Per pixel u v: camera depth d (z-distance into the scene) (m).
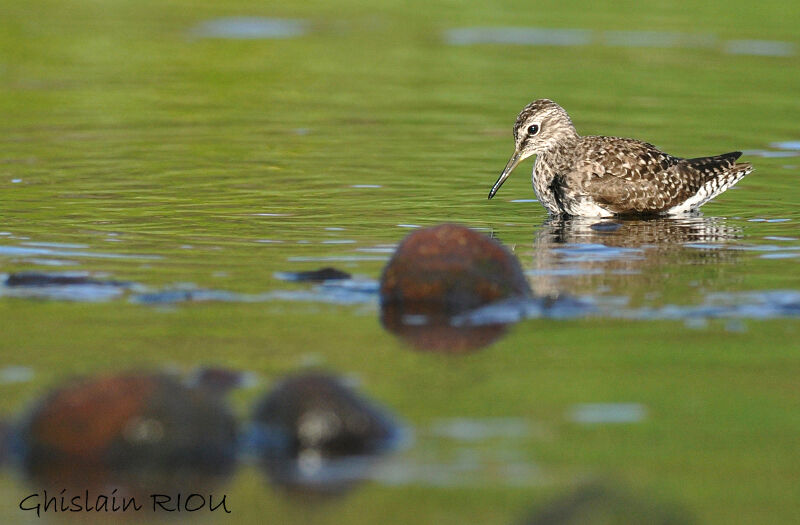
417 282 12.65
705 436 9.11
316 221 16.72
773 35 32.22
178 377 9.34
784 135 22.44
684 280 13.74
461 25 33.94
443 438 9.07
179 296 12.83
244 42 31.67
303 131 23.00
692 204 18.48
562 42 31.78
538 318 12.23
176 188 18.58
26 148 21.03
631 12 35.22
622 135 22.36
